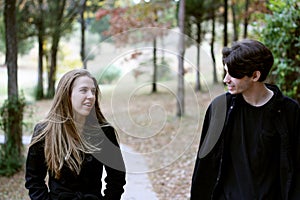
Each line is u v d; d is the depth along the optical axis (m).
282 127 2.05
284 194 2.02
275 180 2.06
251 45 2.07
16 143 6.13
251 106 2.12
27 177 2.12
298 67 4.30
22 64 19.36
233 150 2.14
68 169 2.06
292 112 2.08
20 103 6.22
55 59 16.25
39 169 2.14
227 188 2.14
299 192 2.00
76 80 2.12
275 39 4.52
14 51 6.22
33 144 2.12
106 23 16.56
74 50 20.03
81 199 2.05
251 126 2.11
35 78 18.16
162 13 12.97
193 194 2.25
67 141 2.08
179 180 5.73
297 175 2.03
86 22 16.70
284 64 4.27
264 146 2.06
